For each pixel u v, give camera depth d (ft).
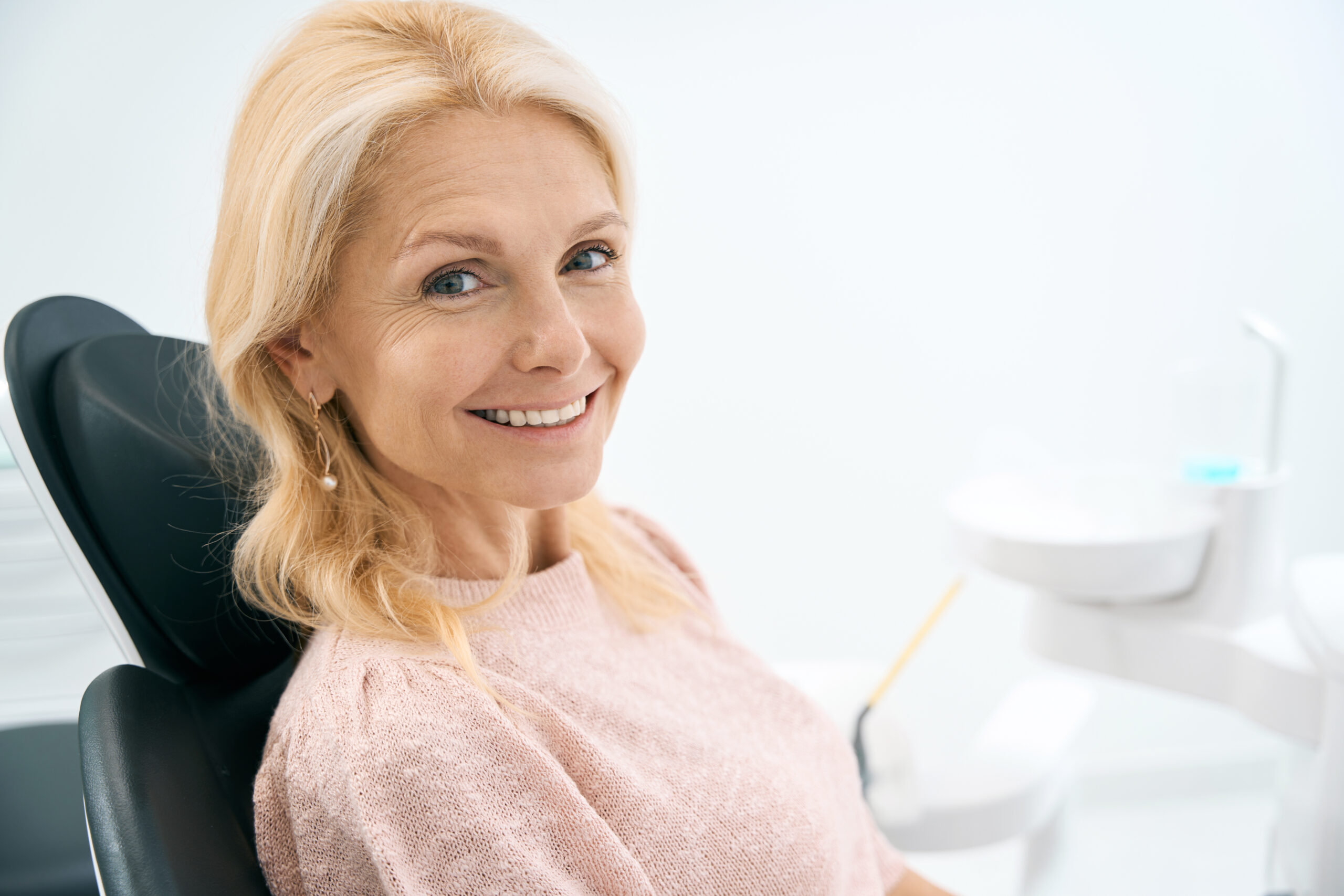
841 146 6.17
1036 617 5.21
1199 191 6.43
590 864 1.77
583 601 2.32
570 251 1.90
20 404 2.02
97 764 1.62
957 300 6.49
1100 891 6.00
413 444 1.89
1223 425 4.92
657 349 6.33
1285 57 6.28
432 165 1.71
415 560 2.11
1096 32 6.17
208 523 2.14
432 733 1.69
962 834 4.00
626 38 5.82
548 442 1.93
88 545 2.10
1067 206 6.40
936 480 6.77
